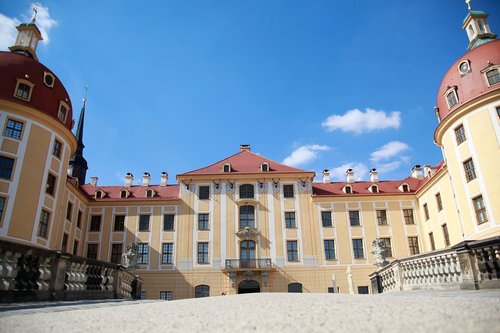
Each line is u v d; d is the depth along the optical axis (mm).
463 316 5137
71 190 38125
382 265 20297
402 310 6262
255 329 5367
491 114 27281
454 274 12602
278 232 42031
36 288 11781
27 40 32750
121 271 17406
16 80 28062
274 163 46500
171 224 42625
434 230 38812
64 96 31250
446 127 30812
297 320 5930
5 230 24984
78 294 13758
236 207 42969
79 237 40688
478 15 33469
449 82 30656
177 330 5629
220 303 9805
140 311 8430
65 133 30719
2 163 26359
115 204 43219
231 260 40500
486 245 11383
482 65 28688
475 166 27781
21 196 26312
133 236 41969
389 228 42219
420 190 41781
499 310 5391
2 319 6980
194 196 43469
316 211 42906
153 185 48344
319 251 41375
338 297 10375
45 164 28391
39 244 26938
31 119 28016
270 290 39812
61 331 5789
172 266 40781
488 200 26594
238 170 45125
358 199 43406
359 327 4996
